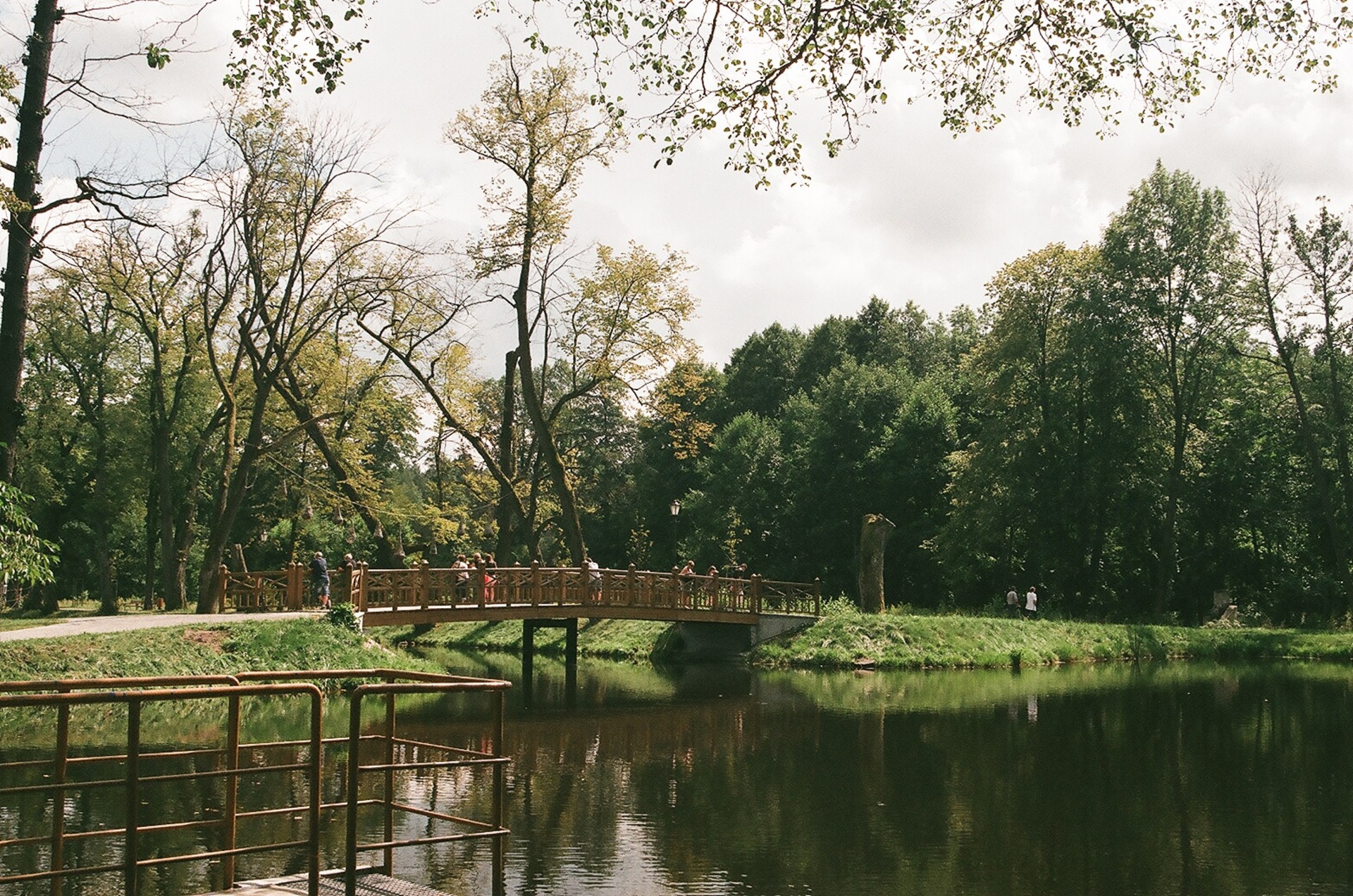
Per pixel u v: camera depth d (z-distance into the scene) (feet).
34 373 146.20
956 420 183.73
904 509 183.21
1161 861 36.78
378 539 126.82
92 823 37.47
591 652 122.72
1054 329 159.22
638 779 49.52
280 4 35.27
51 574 46.65
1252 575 166.40
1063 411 156.66
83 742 53.47
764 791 47.19
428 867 34.09
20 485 143.84
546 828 39.96
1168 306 149.69
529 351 126.41
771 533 196.75
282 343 104.37
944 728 65.82
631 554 216.74
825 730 65.26
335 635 80.84
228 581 100.73
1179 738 62.39
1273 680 95.30
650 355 128.88
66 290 130.72
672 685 90.22
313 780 22.76
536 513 151.53
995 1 37.29
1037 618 134.00
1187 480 156.76
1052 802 45.60
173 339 135.03
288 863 33.47
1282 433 156.76
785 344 237.66
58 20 48.96
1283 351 146.72
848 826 41.24
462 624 140.15
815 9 35.27
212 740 55.16
